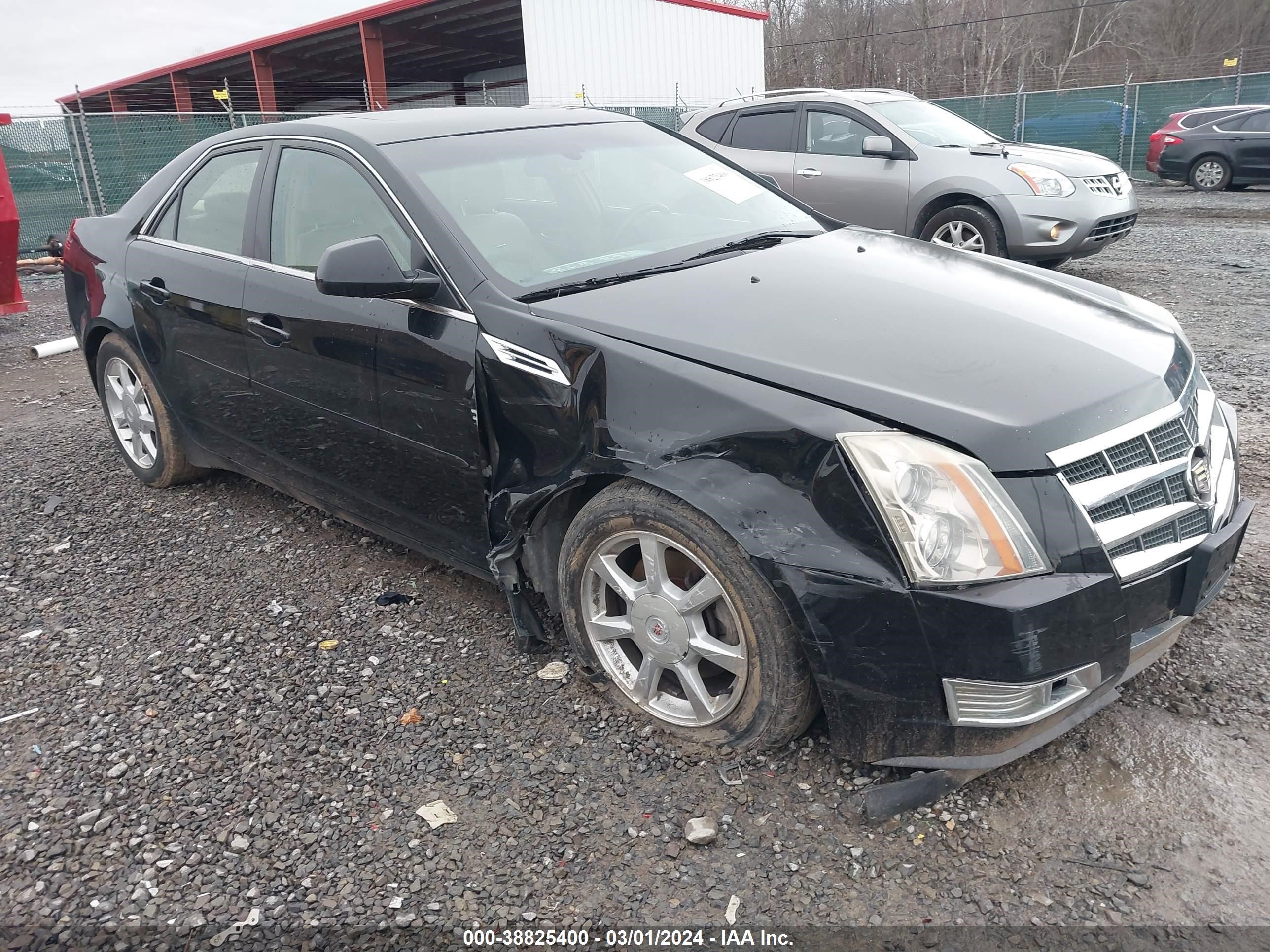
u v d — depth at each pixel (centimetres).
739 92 2569
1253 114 1581
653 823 234
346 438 336
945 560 208
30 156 1443
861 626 216
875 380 230
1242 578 325
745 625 235
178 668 315
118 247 443
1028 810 229
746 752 251
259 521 431
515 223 315
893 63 4209
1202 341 630
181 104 3084
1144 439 228
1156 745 247
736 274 303
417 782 254
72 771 266
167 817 246
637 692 269
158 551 407
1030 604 204
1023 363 238
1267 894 201
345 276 278
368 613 344
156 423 447
